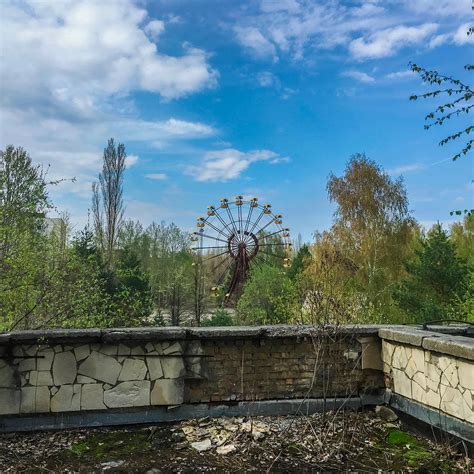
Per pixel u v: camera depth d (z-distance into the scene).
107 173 30.92
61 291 8.27
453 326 6.16
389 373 5.50
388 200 25.98
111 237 30.44
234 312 21.98
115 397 4.96
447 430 4.44
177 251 31.09
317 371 5.55
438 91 6.95
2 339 4.62
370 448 4.45
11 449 4.30
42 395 4.78
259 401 5.35
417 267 18.28
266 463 4.04
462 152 6.82
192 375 5.18
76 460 4.08
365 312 11.23
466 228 22.38
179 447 4.39
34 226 7.94
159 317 19.05
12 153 7.48
